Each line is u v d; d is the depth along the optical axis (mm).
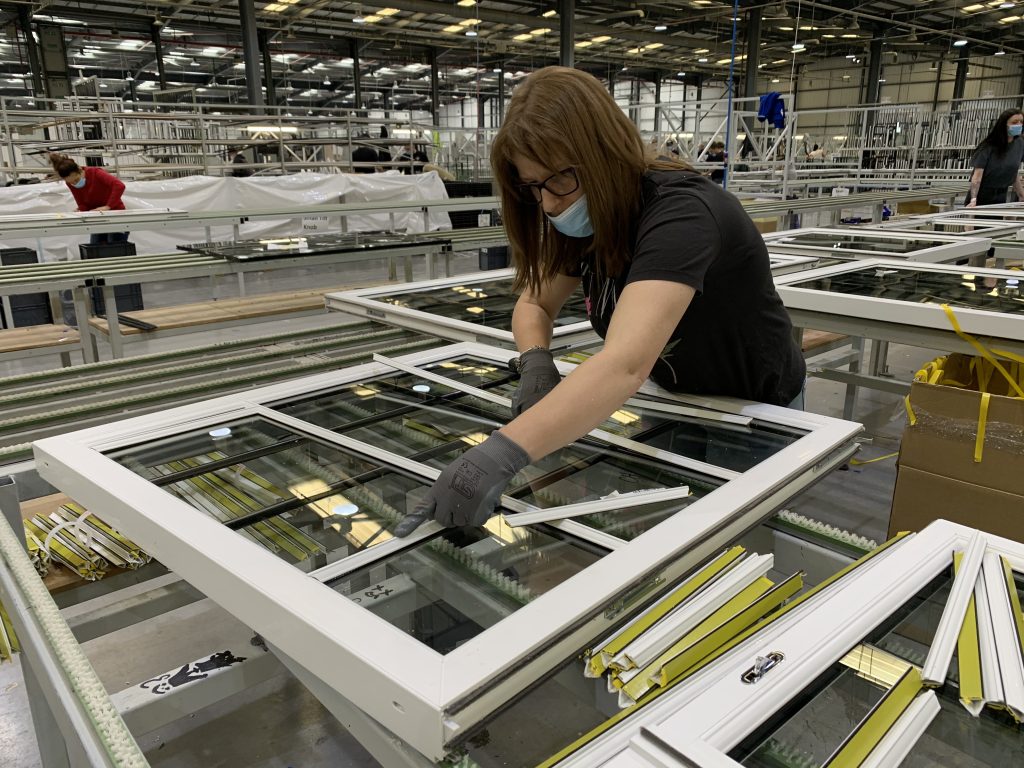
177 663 1913
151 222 4898
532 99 1019
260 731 1705
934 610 719
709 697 582
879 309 2080
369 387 1454
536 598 703
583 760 551
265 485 1024
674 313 948
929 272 2645
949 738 574
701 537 821
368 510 943
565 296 1522
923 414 1853
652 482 1005
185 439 1192
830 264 2857
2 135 8922
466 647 624
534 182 1069
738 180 8141
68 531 1615
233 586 755
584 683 771
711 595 813
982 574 761
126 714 1168
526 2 12789
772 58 17781
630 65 18438
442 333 2139
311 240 4246
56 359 4758
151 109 12977
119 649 1963
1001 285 2365
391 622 694
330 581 751
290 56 16797
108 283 3230
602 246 1098
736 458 1075
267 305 4043
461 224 9656
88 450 1120
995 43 16359
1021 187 5848
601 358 902
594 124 997
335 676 648
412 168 10305
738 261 1159
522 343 1420
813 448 1065
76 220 4594
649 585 770
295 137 10758
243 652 1312
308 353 2291
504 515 890
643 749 536
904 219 4695
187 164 9055
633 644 733
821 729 571
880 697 609
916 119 8945
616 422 1236
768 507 955
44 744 1223
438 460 1083
